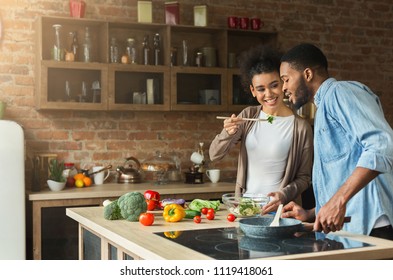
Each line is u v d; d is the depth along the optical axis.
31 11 5.96
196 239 2.52
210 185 6.02
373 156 2.49
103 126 6.27
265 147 3.97
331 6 7.24
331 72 7.25
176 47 6.47
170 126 6.54
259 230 2.50
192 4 6.61
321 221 2.52
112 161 6.30
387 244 2.38
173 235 2.64
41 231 5.30
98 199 5.43
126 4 6.36
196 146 6.65
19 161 5.17
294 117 4.05
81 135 6.18
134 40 6.06
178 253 2.21
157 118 6.49
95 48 6.14
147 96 6.08
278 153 3.96
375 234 2.84
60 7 6.06
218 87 6.37
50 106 5.66
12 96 5.91
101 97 5.86
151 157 6.13
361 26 7.41
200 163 6.36
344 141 2.86
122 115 6.35
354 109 2.69
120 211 3.18
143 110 6.00
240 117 4.07
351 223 2.90
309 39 7.13
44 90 5.64
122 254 2.74
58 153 6.09
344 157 2.85
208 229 2.82
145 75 6.12
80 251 3.54
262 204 3.23
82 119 6.18
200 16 6.41
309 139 4.01
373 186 2.85
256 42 6.86
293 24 7.05
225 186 5.94
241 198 3.18
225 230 2.78
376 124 2.59
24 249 5.20
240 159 4.08
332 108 2.83
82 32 6.11
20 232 5.17
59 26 5.78
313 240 2.47
